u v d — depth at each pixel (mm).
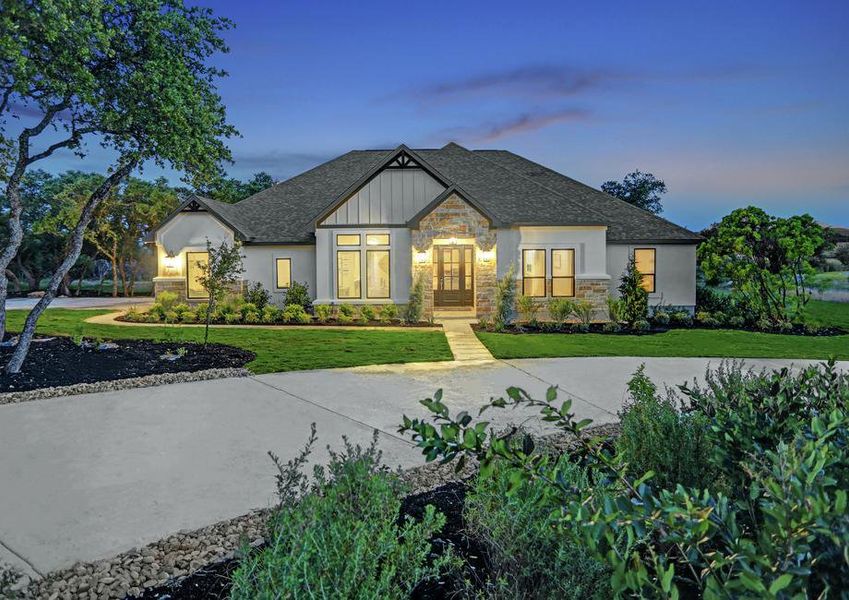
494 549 3328
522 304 19531
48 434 7156
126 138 11484
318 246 20922
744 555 1627
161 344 13750
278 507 3447
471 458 6129
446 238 19938
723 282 23281
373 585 2643
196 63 12078
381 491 3301
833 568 1642
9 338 13836
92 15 9781
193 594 3490
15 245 11578
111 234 35312
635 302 19203
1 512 4984
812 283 24422
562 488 2229
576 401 9141
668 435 4270
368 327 18703
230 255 13617
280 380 10297
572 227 20188
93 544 4363
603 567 2480
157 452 6578
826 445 2113
